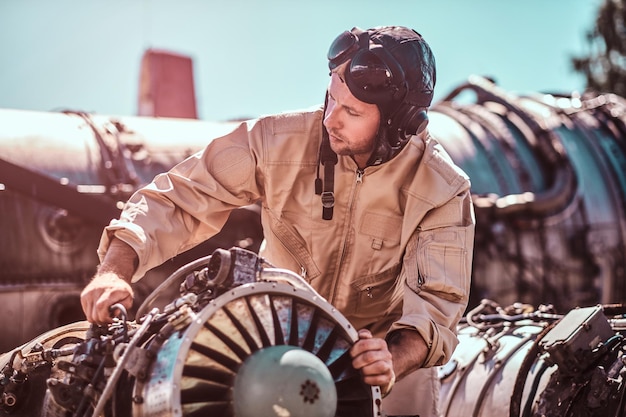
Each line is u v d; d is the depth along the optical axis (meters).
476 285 10.91
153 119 9.88
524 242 11.27
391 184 3.04
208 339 2.27
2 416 2.87
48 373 2.92
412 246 3.03
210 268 2.44
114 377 2.22
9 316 7.91
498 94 13.20
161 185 2.99
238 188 3.10
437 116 12.87
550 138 12.34
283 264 3.31
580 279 11.62
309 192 3.13
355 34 2.80
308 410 2.16
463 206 3.04
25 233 8.06
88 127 9.08
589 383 3.35
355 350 2.41
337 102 2.81
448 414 4.31
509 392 4.08
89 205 8.15
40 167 8.38
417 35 2.88
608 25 24.39
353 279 3.22
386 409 3.58
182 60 13.59
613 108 13.77
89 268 8.31
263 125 3.13
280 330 2.35
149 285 8.27
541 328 4.48
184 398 2.23
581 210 11.82
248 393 2.18
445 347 2.75
